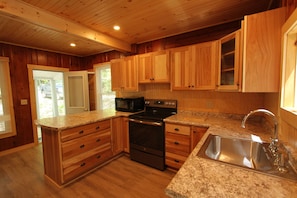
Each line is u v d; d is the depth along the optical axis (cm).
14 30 260
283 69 130
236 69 175
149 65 283
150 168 259
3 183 222
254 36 148
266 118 198
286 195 68
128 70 312
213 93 257
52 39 307
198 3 191
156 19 232
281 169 93
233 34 179
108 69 420
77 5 190
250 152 138
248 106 229
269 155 117
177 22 244
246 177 83
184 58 246
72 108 422
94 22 239
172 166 241
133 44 346
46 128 212
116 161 284
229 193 70
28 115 357
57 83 616
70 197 192
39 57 372
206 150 121
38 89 584
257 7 201
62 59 418
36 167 267
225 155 148
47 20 203
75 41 321
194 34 272
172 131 236
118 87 331
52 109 627
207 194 70
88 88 421
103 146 264
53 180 219
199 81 234
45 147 226
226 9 206
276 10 139
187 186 75
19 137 343
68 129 211
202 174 86
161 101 308
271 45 143
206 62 226
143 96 336
